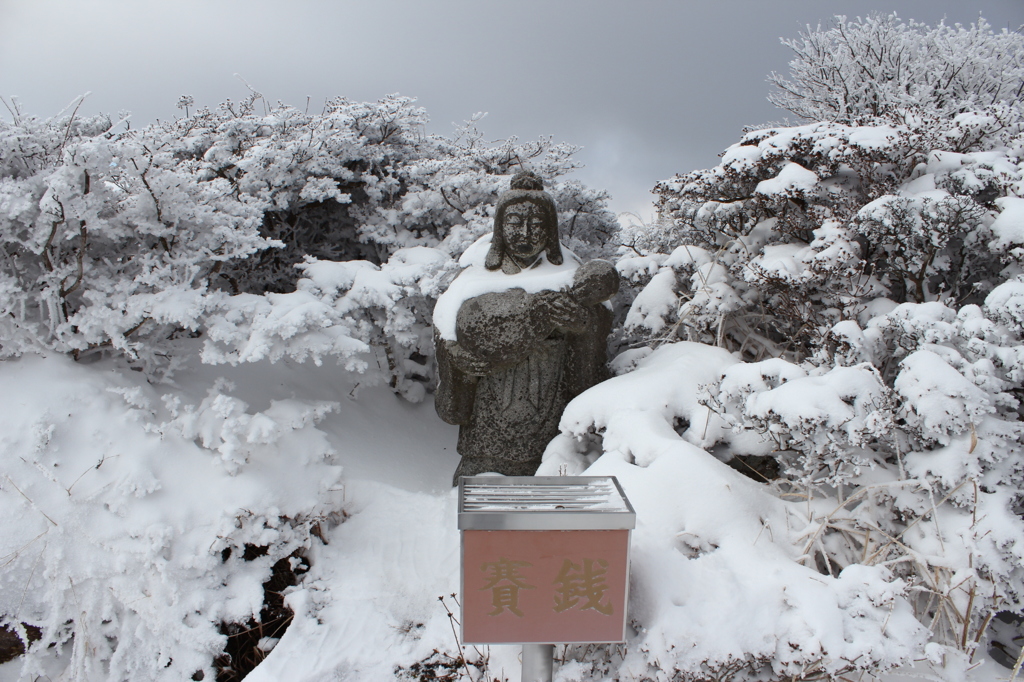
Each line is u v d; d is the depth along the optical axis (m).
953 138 4.31
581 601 2.26
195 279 4.20
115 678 3.06
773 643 2.42
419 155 6.70
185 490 3.43
